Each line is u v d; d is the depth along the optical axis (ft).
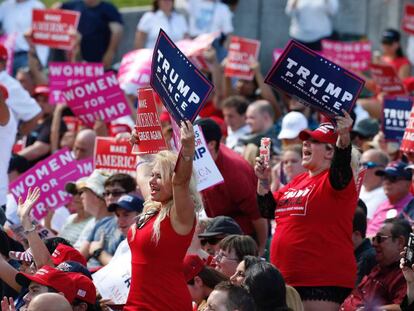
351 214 97.71
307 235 97.25
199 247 104.78
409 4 199.11
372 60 197.88
